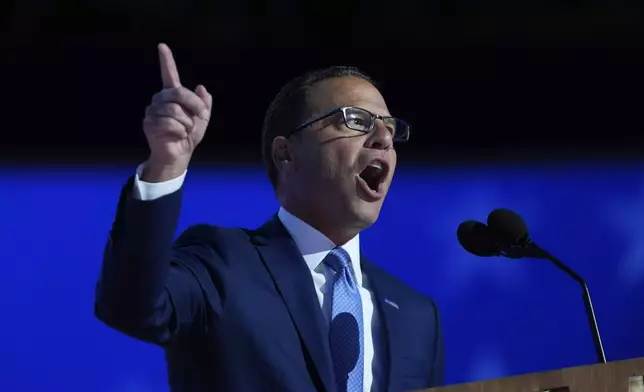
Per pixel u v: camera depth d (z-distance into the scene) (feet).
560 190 41.88
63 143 37.19
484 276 38.27
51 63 38.04
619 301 40.24
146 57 39.55
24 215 31.60
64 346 30.71
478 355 37.83
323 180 20.56
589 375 15.03
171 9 41.14
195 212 33.55
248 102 40.42
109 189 34.12
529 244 21.04
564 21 45.01
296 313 19.35
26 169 35.35
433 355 21.67
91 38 39.58
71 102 37.70
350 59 43.52
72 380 30.66
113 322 16.47
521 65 44.29
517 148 43.06
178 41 40.63
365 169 21.04
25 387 30.19
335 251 20.70
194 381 18.83
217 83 40.52
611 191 42.29
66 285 31.19
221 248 19.74
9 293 30.45
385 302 21.36
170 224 16.10
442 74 43.75
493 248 21.22
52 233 31.71
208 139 38.27
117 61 38.91
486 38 44.47
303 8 43.52
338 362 19.57
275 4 43.19
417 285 37.35
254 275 19.49
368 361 20.18
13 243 30.99
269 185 35.40
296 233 20.85
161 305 16.85
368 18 44.14
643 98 44.37
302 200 20.86
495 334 38.17
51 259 31.30
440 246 38.27
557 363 38.88
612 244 41.11
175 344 18.86
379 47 43.86
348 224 20.77
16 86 37.40
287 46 42.52
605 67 44.39
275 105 21.95
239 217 34.22
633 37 44.98
